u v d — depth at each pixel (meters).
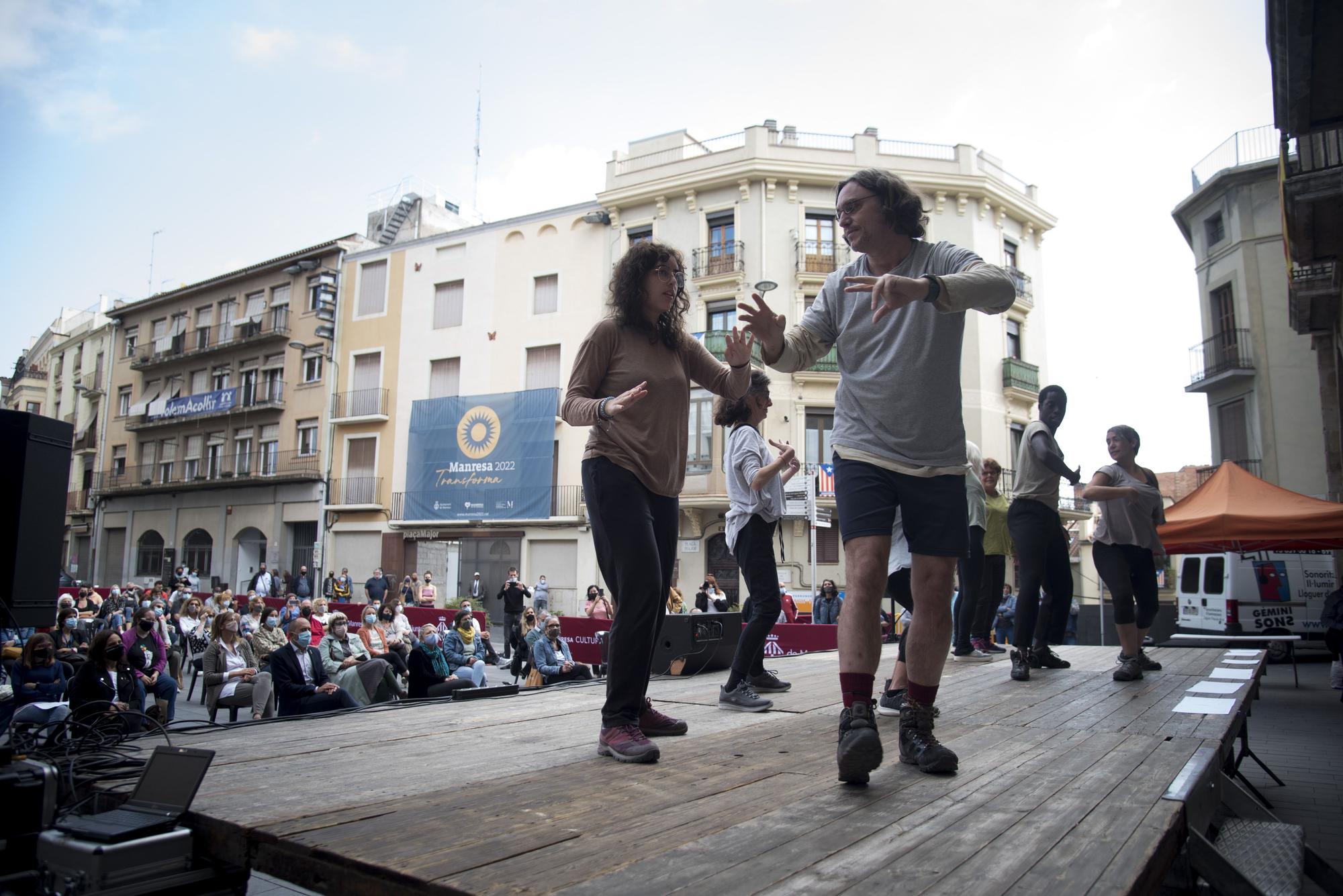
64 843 1.62
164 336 38.34
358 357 31.14
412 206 33.97
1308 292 15.93
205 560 34.75
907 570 3.90
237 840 1.63
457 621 14.44
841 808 1.74
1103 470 4.57
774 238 24.81
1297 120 9.44
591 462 2.61
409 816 1.70
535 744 2.60
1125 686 4.05
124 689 8.02
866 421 2.25
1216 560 15.43
